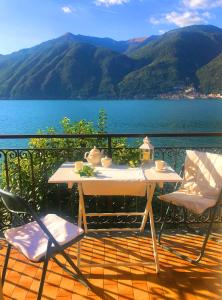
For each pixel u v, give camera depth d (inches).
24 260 118.6
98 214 128.1
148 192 116.3
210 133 147.7
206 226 149.3
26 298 97.0
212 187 125.3
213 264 116.2
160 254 123.5
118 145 201.0
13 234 97.1
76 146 203.6
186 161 137.5
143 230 142.8
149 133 147.0
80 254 118.1
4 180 177.5
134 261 118.3
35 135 142.4
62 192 179.3
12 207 83.9
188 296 97.6
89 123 219.9
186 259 118.4
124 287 102.3
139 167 121.2
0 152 149.3
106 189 115.0
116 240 135.3
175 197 123.6
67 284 103.7
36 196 175.2
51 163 181.5
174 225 150.9
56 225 100.6
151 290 100.7
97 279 106.7
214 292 99.5
